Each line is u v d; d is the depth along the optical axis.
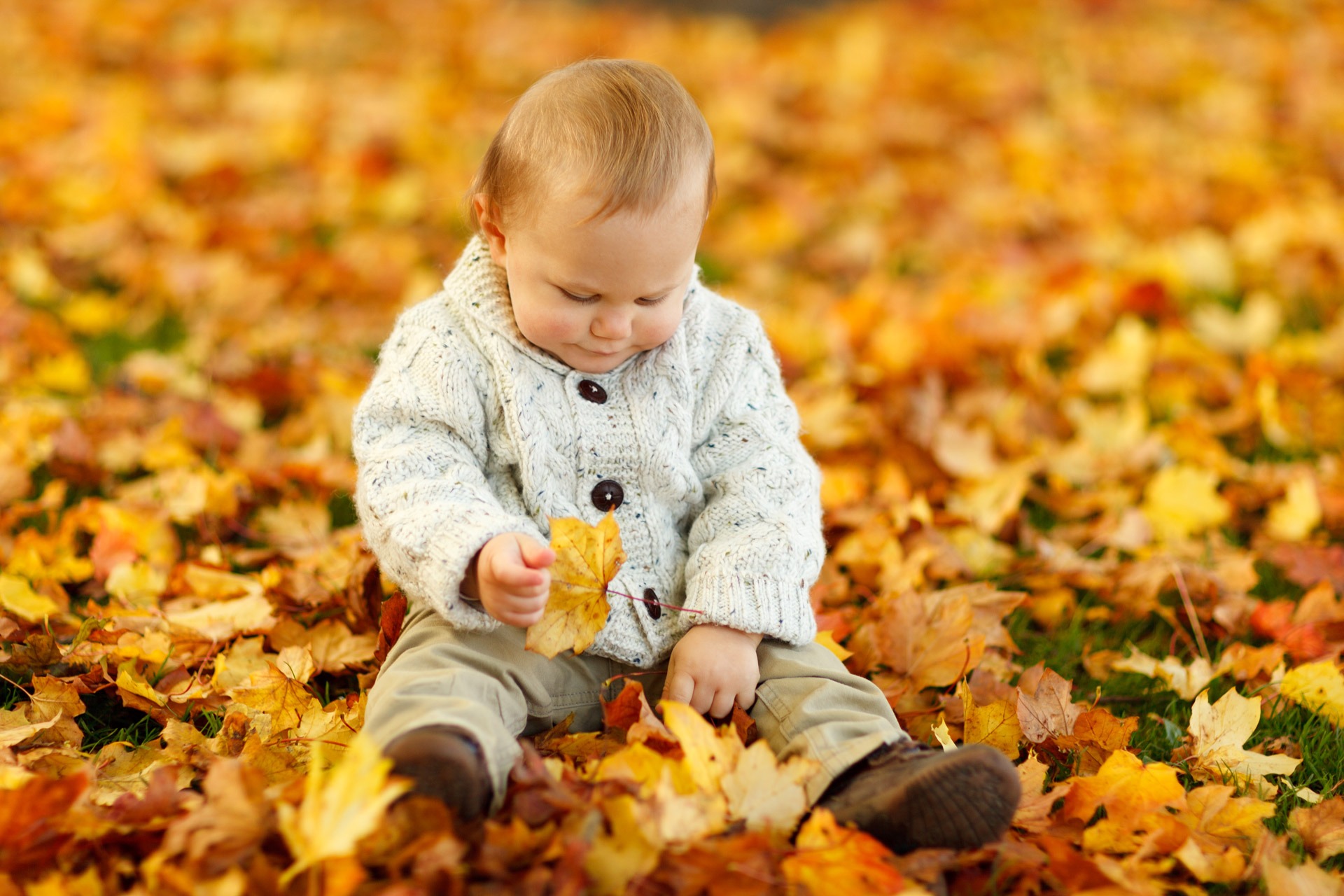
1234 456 3.16
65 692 1.85
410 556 1.67
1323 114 6.04
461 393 1.82
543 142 1.69
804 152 5.55
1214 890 1.62
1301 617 2.34
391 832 1.41
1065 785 1.70
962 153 5.52
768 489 1.91
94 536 2.53
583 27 7.53
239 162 4.97
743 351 2.00
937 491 2.89
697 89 6.23
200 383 3.24
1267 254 4.40
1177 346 3.66
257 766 1.69
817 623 2.19
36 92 5.56
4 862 1.41
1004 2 8.13
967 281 4.29
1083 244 4.58
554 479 1.84
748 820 1.52
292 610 2.24
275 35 6.82
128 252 4.00
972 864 1.56
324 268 3.92
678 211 1.67
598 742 1.74
